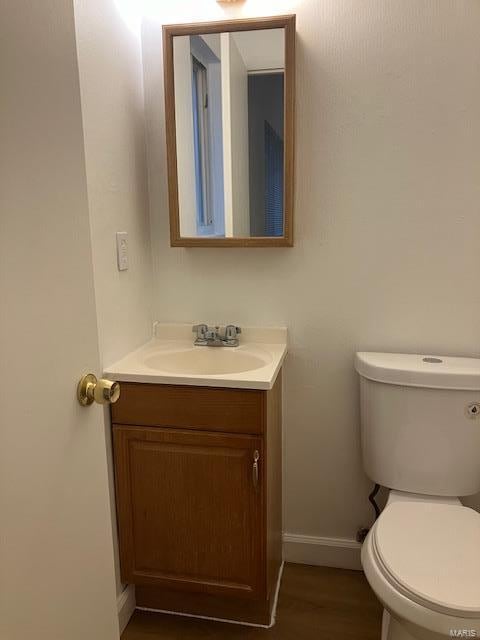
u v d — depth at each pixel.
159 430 1.48
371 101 1.58
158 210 1.78
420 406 1.54
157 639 1.58
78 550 0.95
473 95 1.52
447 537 1.30
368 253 1.68
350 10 1.54
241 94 1.61
